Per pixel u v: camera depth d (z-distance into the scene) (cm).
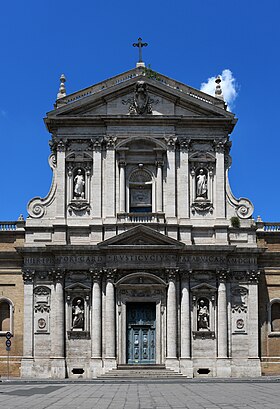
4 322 6412
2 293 6412
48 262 6341
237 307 6350
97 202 6412
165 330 6209
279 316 6525
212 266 6306
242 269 6406
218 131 6581
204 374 6181
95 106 6562
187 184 6481
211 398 3572
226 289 6331
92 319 6216
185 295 6259
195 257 6322
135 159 6512
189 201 6475
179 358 6172
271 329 6462
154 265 6234
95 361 6125
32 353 6222
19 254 6400
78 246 6231
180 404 3241
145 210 6512
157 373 5941
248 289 6391
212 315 6281
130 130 6512
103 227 6366
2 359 6316
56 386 4844
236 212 6525
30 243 6391
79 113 6544
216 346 6241
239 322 6328
